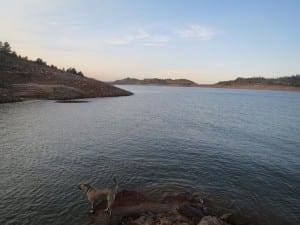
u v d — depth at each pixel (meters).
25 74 106.38
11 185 16.73
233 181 18.44
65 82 111.06
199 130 38.81
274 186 17.86
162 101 97.62
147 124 42.84
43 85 95.69
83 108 61.97
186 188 16.81
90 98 97.06
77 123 41.03
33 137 30.23
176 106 78.69
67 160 22.16
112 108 64.81
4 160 21.66
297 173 20.61
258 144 30.61
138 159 22.94
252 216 13.73
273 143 31.39
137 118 49.53
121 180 18.05
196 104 89.31
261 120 52.25
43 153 24.02
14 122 39.34
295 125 46.56
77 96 93.94
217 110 70.56
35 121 41.09
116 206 13.87
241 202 15.18
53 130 34.75
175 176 19.02
